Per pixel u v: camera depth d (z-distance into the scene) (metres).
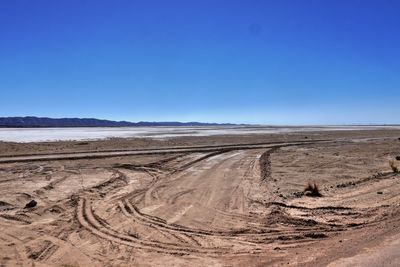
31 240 11.84
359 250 9.45
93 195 17.94
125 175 23.48
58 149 38.53
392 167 24.44
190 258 10.27
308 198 16.80
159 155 33.44
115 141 51.22
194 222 13.62
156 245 11.37
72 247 11.24
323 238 11.60
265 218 13.92
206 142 50.28
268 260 9.78
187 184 20.56
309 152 36.22
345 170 24.89
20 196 17.61
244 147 41.19
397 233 10.91
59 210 15.34
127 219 14.05
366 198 16.42
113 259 10.32
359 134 72.81
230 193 18.16
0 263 10.03
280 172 24.34
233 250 10.82
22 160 29.05
